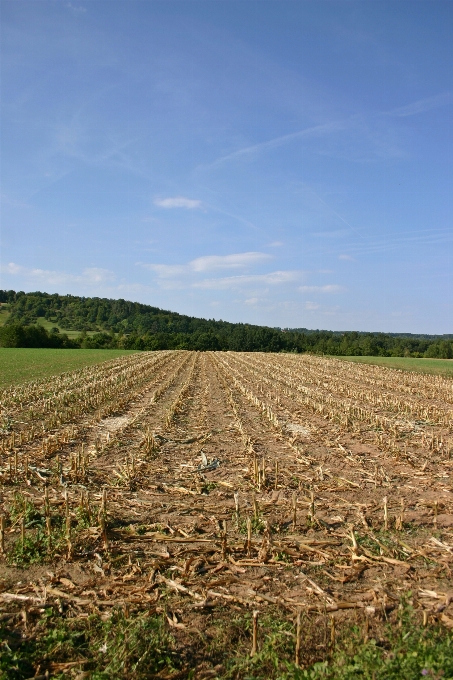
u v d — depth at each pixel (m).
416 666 4.83
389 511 9.82
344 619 6.03
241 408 23.81
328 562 7.50
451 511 9.79
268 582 6.93
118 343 115.00
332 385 36.28
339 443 16.03
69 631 5.78
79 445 15.65
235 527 8.86
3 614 6.03
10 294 199.25
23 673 5.13
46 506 9.04
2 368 45.19
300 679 4.86
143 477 12.07
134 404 25.27
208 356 80.19
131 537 8.34
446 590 6.70
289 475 12.35
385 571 7.27
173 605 6.35
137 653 5.41
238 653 5.49
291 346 136.25
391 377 44.69
